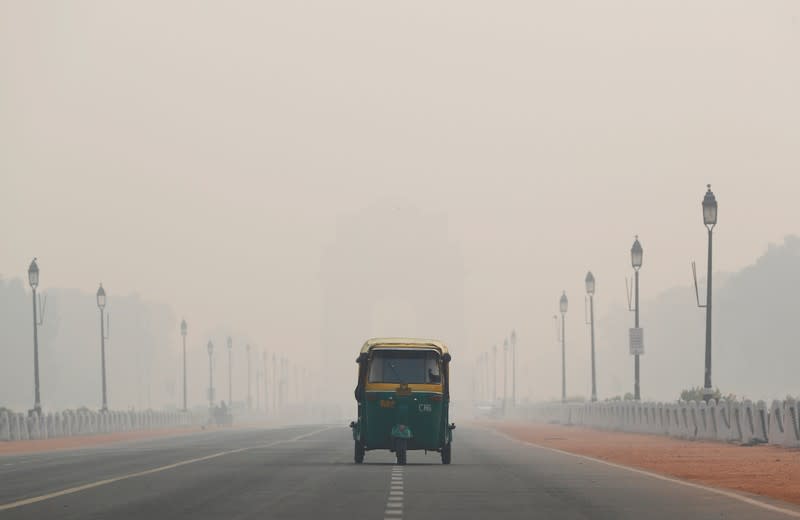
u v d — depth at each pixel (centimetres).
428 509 4147
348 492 4872
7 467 6819
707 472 6131
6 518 3869
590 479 5644
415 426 6962
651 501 4447
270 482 5441
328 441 11431
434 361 7088
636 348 13875
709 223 10819
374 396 6988
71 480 5641
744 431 9225
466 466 6806
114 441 12500
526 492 4869
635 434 12794
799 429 8125
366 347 7188
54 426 13888
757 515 3916
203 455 8244
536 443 10925
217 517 3884
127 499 4562
